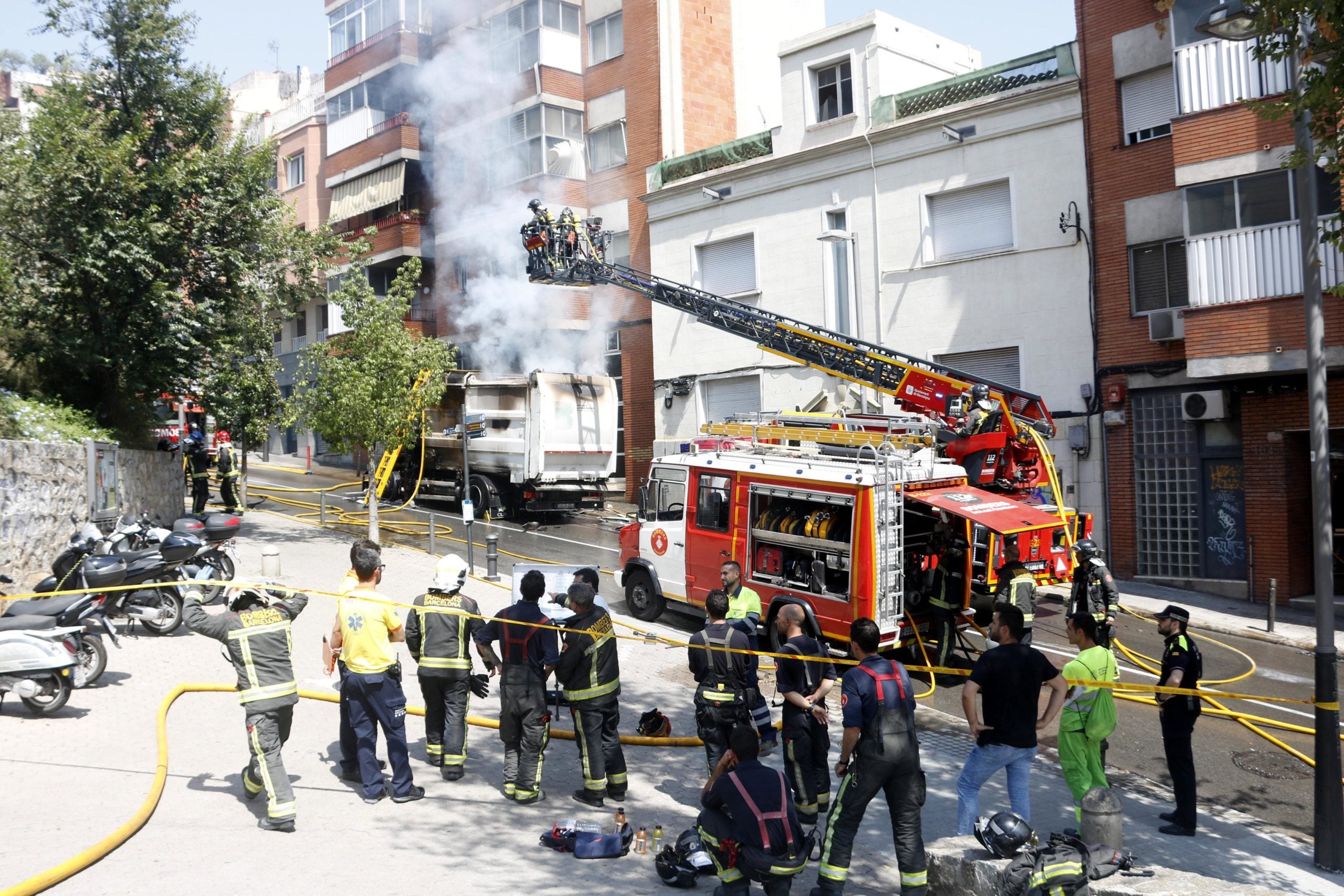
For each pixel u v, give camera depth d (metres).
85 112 16.94
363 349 18.75
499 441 23.88
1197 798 8.09
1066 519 11.69
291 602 6.72
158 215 17.66
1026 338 18.98
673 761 8.51
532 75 30.02
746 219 24.03
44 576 12.72
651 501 14.27
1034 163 18.88
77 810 6.39
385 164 34.69
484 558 18.59
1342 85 7.10
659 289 18.66
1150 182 17.33
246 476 24.53
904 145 20.80
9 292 16.31
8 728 8.23
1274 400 15.88
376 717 7.16
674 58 28.44
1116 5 17.67
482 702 10.13
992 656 6.38
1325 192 14.59
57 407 16.31
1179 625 7.28
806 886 6.16
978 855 5.73
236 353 20.81
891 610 10.99
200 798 6.89
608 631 7.36
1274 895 5.61
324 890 5.41
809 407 21.69
